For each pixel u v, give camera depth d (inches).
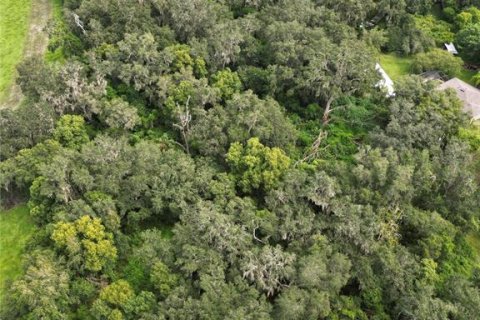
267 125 2819.9
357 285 2358.5
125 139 2819.9
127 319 2060.8
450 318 2214.6
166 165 2603.3
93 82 3061.0
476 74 3747.5
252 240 2340.1
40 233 2352.4
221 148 2787.9
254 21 3570.4
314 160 2837.1
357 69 3157.0
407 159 2719.0
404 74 3786.9
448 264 2459.4
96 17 3553.2
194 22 3459.6
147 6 3575.3
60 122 2815.0
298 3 3683.6
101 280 2271.2
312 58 3218.5
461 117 3075.8
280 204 2504.9
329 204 2454.5
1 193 2733.8
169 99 3016.7
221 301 2044.8
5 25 4114.2
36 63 3149.6
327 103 3193.9
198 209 2370.8
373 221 2385.6
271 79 3208.7
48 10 4261.8
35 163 2608.3
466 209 2694.4
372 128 3181.6
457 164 2721.5
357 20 3946.9
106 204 2393.0
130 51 3174.2
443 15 4389.8
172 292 2089.1
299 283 2146.9
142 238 2393.0
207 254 2192.4
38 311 2033.7
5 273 2428.6
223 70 3272.6
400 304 2219.5
